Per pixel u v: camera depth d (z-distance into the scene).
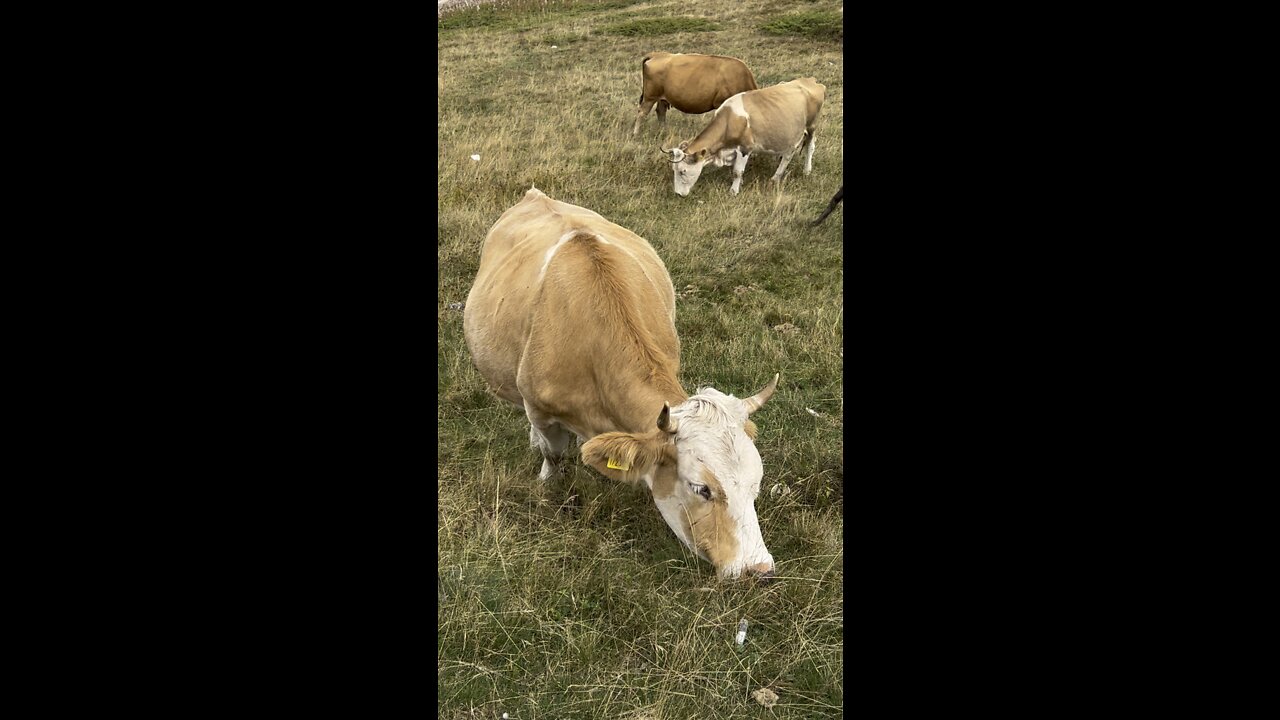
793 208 8.51
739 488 3.08
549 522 3.90
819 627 3.22
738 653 3.16
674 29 19.58
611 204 8.70
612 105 13.61
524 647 3.24
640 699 3.02
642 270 3.98
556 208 4.73
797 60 16.09
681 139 11.70
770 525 3.89
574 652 3.19
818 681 3.04
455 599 3.32
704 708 2.98
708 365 5.49
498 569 3.55
